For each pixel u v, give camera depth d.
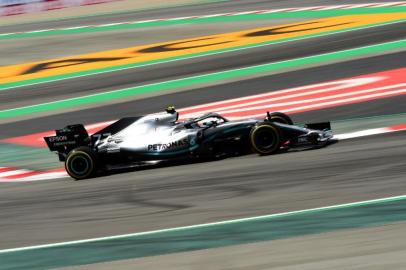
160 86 65.06
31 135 54.50
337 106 48.06
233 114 51.09
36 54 93.25
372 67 58.69
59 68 81.81
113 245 24.19
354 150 34.97
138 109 58.00
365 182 28.28
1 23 131.38
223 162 36.81
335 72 59.25
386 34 71.62
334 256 19.81
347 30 77.56
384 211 23.80
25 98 69.31
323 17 90.44
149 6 130.38
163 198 30.61
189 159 39.41
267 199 27.77
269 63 67.19
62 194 34.97
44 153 47.31
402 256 18.97
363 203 25.17
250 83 60.47
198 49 80.12
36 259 23.78
